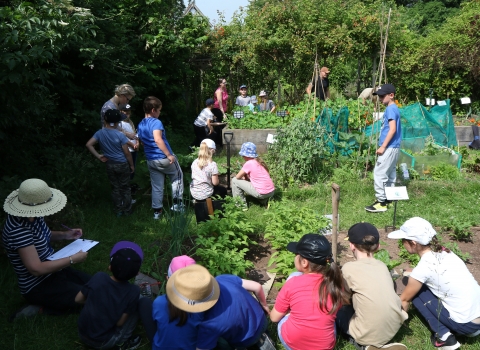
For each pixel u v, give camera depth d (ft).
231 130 33.63
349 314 12.96
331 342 11.78
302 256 11.89
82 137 31.94
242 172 22.99
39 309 14.03
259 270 17.12
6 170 21.71
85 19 21.09
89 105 32.01
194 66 48.96
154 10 39.68
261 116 35.53
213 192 22.26
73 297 13.82
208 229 17.12
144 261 17.34
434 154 28.99
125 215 22.04
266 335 12.35
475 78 43.98
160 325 11.25
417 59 45.93
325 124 29.48
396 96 48.78
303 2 45.85
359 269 12.48
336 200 14.20
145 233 20.10
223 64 50.01
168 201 23.27
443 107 32.78
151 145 21.21
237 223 17.80
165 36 39.19
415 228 12.95
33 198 13.17
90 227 20.36
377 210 22.90
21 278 13.65
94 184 24.68
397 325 12.07
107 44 33.01
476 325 12.38
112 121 20.88
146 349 12.82
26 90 21.13
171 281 11.01
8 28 17.39
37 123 25.21
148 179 25.71
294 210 18.52
